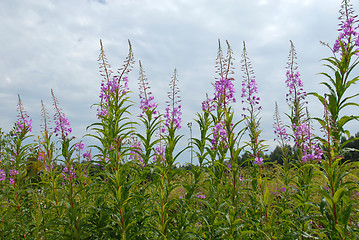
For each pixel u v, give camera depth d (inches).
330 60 193.5
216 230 175.2
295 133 227.8
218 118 216.7
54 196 231.3
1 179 269.4
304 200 182.7
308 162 195.0
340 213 144.0
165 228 175.9
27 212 254.4
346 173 150.0
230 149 187.8
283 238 160.7
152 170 200.4
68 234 189.2
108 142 206.8
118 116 213.8
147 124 232.1
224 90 212.4
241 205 201.0
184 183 200.4
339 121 178.9
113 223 197.3
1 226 215.6
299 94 247.8
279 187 261.1
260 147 205.2
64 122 221.5
